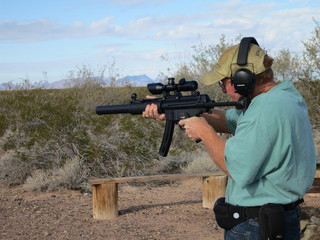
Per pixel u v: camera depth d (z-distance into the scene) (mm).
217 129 3301
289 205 2572
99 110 3143
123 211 7023
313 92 11289
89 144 9242
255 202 2562
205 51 14305
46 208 7277
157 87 2939
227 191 2758
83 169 8922
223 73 2678
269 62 2627
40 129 9805
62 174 8594
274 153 2475
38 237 5859
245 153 2453
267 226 2484
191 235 5855
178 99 2871
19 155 9219
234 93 2707
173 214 6820
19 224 6426
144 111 3002
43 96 14477
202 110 2766
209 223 6328
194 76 14242
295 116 2502
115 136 9719
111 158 9383
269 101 2486
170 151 9938
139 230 6086
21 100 12742
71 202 7680
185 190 8375
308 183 2598
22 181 9086
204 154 10055
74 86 17625
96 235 5922
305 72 11453
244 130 2496
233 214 2617
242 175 2471
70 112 10484
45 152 9242
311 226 5301
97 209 6637
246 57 2588
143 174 9273
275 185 2525
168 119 2898
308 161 2586
